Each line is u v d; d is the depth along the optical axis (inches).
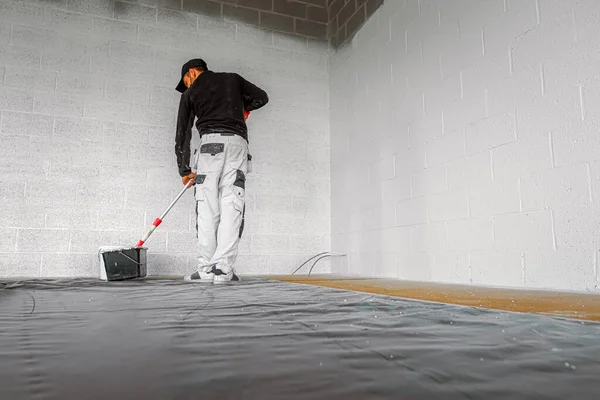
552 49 79.2
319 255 157.1
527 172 82.6
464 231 97.2
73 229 130.6
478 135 94.7
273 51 161.5
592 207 70.8
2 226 124.9
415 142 116.3
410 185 117.3
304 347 23.2
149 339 25.5
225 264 92.4
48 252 127.7
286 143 158.7
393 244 123.7
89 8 140.9
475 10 97.6
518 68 85.8
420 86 115.3
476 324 32.2
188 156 102.8
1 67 130.0
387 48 131.7
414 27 119.3
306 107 163.0
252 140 154.5
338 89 160.2
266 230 151.9
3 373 17.5
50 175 130.4
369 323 32.7
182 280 98.5
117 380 16.8
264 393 15.4
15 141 128.5
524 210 82.7
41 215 128.3
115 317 36.0
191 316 36.8
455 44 103.3
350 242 146.8
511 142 86.4
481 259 92.0
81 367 18.6
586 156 72.3
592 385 16.6
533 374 18.1
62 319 34.5
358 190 143.6
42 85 133.0
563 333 28.1
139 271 104.4
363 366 19.2
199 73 107.4
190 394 15.2
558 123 77.3
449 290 70.8
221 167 95.3
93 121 136.6
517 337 26.6
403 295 60.4
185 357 20.8
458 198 99.6
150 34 146.6
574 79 75.0
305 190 158.7
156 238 137.7
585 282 71.1
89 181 133.8
